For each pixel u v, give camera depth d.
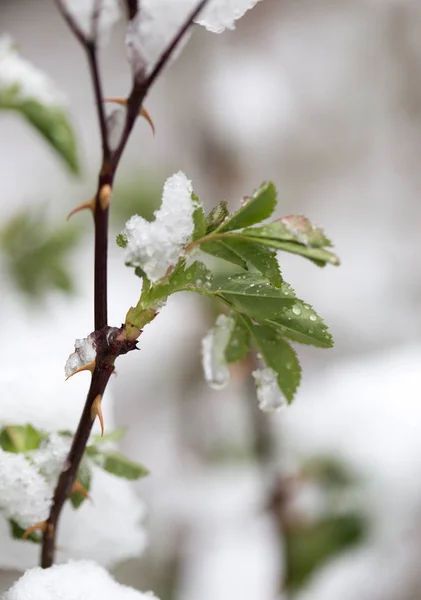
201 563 0.90
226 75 1.31
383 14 1.45
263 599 0.87
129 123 0.41
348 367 0.99
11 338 0.77
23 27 1.76
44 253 0.83
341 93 1.44
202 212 0.40
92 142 1.49
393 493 0.79
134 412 1.11
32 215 0.87
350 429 0.83
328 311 1.35
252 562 0.89
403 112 1.49
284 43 1.40
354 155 1.48
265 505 0.81
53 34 1.74
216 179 1.27
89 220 0.91
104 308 0.41
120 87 1.66
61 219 0.90
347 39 1.45
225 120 1.28
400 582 0.79
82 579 0.43
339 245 1.44
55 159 1.18
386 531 0.78
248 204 0.40
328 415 0.85
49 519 0.43
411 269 1.41
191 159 1.29
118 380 1.11
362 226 1.46
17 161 1.41
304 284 1.37
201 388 1.06
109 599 0.42
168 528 0.93
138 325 0.40
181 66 1.31
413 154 1.49
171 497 0.95
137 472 0.45
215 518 0.91
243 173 1.30
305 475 0.80
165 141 1.29
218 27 0.42
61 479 0.43
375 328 1.34
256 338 0.42
